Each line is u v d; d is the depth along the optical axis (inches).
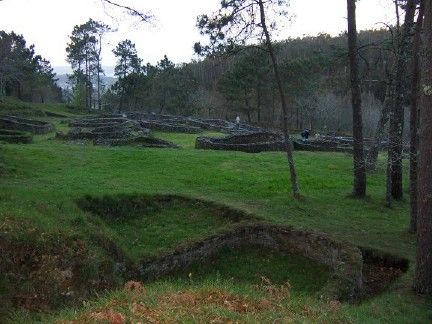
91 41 2763.3
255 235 454.3
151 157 797.9
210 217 529.0
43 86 2898.6
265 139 1107.9
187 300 222.4
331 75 2204.7
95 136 1136.2
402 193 642.2
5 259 293.3
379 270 416.2
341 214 550.3
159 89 2640.3
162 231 495.8
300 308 242.8
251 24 570.3
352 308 295.1
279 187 647.1
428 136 324.5
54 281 297.0
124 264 362.6
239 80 2047.2
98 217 486.9
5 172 605.3
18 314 256.8
